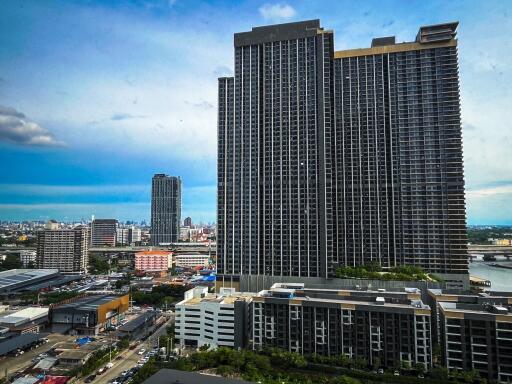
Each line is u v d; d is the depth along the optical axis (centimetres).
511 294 18262
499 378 14600
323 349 17188
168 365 15900
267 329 18075
